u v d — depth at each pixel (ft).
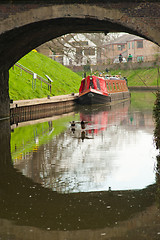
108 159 39.58
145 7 37.06
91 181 32.22
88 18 37.91
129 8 37.32
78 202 27.71
